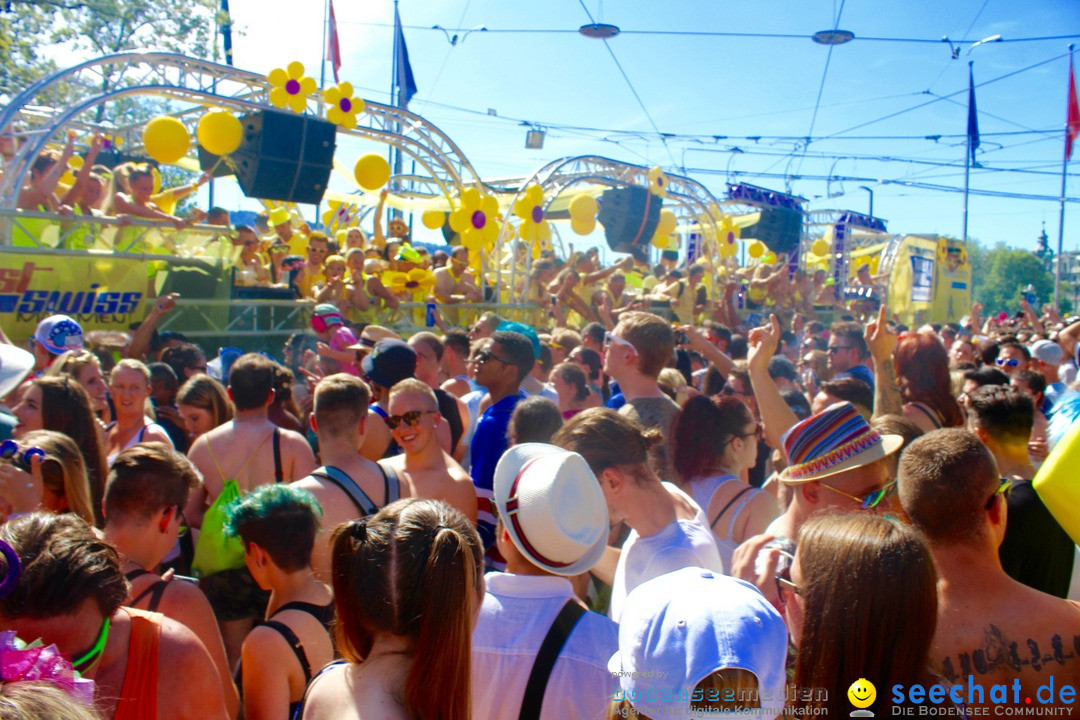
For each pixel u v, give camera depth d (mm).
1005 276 68250
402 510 1710
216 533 3057
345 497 3096
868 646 1478
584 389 4793
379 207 11992
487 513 3707
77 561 1629
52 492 2660
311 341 8297
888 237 25094
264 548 2402
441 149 11688
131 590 2189
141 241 7488
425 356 5086
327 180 9688
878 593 1479
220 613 3064
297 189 9477
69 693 1243
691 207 16297
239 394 3590
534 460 2090
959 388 4957
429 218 16031
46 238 6922
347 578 1664
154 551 2338
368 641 1675
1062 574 2617
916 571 1499
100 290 7074
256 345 8344
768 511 2918
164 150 8305
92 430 3393
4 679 1230
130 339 6273
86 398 3414
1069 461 1978
